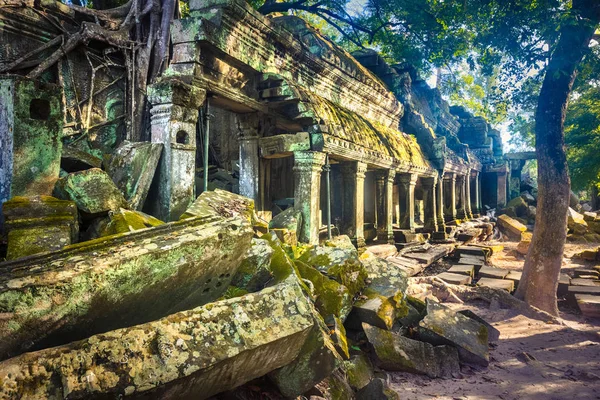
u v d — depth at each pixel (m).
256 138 8.45
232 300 2.88
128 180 5.71
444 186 19.33
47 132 4.50
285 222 7.98
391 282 5.96
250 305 2.90
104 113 10.26
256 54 7.68
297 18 10.03
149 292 2.86
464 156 20.64
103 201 4.39
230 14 6.78
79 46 9.74
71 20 9.97
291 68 8.83
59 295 2.37
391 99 13.53
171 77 6.32
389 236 12.16
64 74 9.50
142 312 2.95
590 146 18.91
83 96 9.87
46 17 9.27
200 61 6.52
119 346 2.24
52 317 2.35
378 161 10.99
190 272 3.10
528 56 7.84
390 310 5.29
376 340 4.81
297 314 3.05
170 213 5.91
